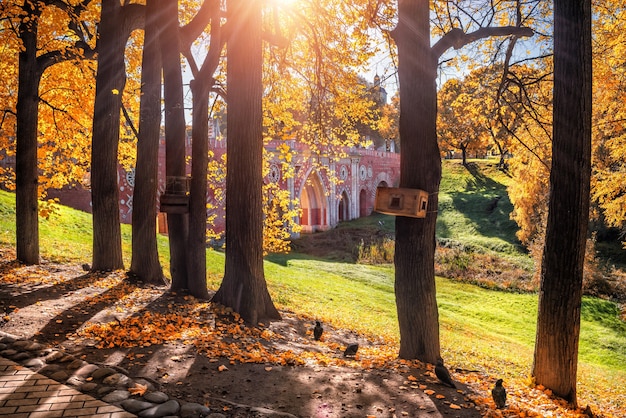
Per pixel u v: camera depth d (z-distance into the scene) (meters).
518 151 19.94
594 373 15.79
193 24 11.23
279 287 19.38
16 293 9.19
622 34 11.68
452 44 8.22
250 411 5.04
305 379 6.34
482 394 6.95
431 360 8.09
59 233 18.36
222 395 5.50
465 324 20.97
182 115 10.53
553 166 7.84
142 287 11.16
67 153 16.17
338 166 50.53
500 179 52.38
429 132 7.95
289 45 12.91
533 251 29.48
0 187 24.27
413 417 5.44
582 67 7.48
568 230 7.70
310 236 44.50
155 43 11.20
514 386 8.26
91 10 13.42
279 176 40.34
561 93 7.63
